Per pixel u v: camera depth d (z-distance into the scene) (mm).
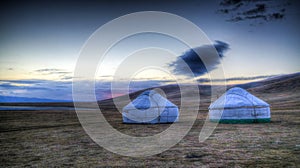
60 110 57188
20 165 8328
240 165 7531
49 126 22609
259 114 20344
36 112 48750
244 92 21781
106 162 8461
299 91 71000
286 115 28047
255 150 9586
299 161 7789
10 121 29109
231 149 9969
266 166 7320
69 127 21297
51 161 8805
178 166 7695
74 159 9031
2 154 10172
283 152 9109
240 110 20609
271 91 78500
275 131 14719
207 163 7922
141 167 7730
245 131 15102
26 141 13602
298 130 14953
